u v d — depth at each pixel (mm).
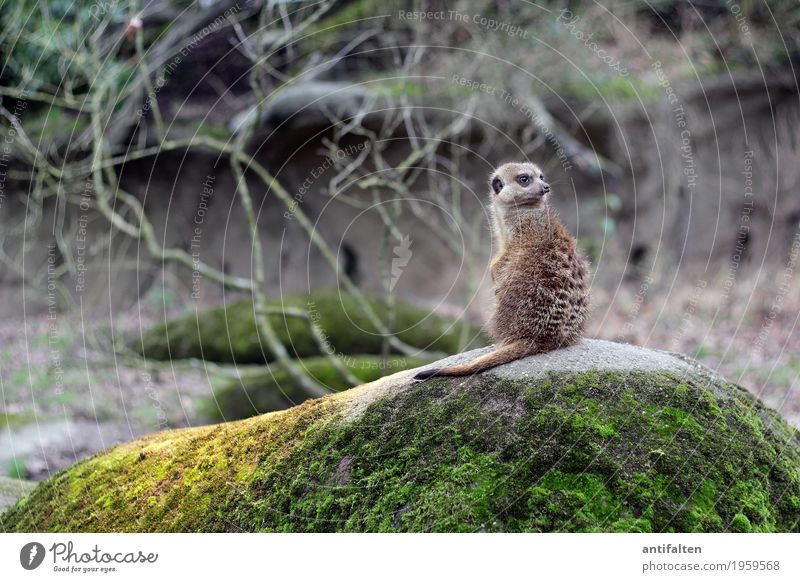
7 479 6926
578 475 4289
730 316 13961
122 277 16500
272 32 14000
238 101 15938
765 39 17453
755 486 4438
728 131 17188
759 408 5133
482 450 4406
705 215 16922
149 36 14742
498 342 5367
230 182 16250
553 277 5180
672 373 4934
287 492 4645
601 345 5238
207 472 5023
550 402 4559
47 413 10672
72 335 14203
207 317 13242
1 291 16406
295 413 5082
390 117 13469
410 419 4660
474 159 15016
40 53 14289
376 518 4363
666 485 4293
